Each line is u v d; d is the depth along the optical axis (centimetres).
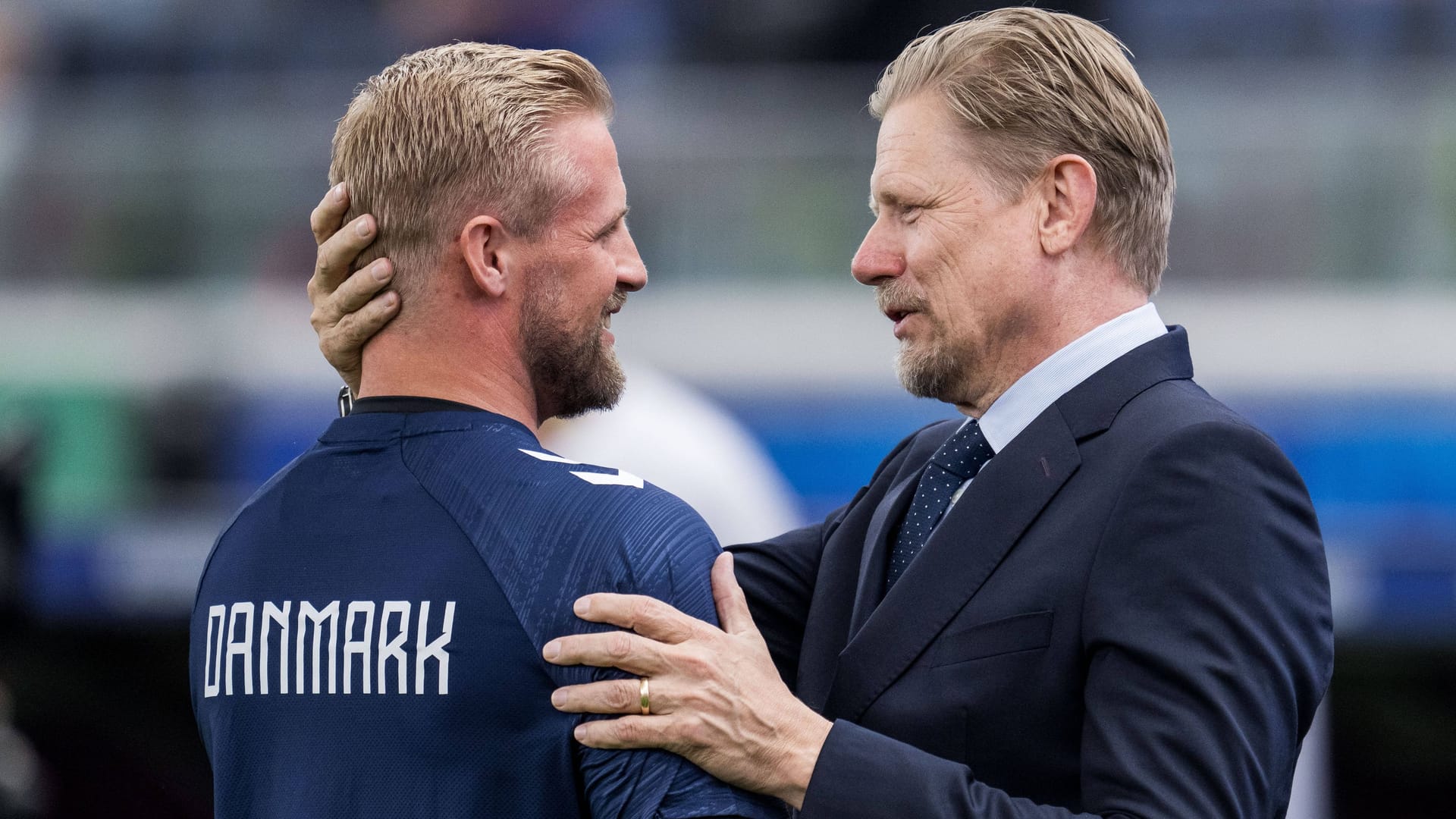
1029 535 622
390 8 2086
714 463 1145
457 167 588
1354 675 1912
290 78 1983
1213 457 591
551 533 560
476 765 552
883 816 554
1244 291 1741
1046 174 649
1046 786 596
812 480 1747
